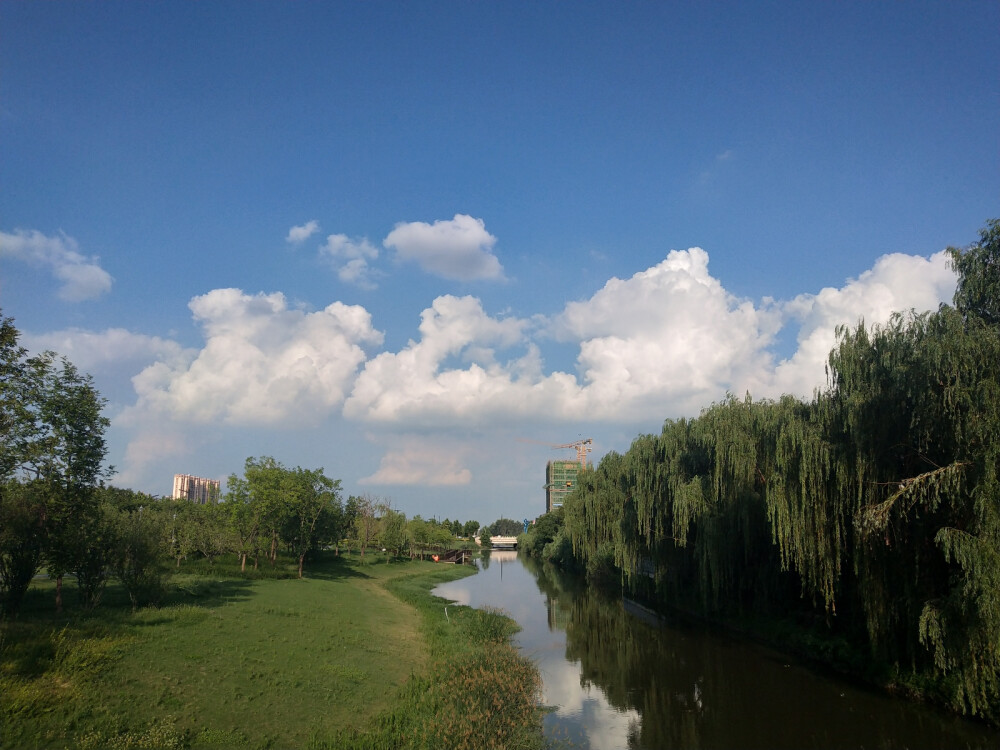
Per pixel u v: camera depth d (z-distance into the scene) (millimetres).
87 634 20672
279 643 25109
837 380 28422
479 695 19609
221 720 16625
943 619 21406
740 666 31750
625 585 61375
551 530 122812
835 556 28656
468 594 63594
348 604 40188
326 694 20219
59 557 23766
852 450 26953
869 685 26875
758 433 37156
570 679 30125
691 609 47375
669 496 46094
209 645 22688
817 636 32312
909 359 23844
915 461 25266
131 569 27359
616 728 22891
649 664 32812
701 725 23031
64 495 23234
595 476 69688
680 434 47594
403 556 100438
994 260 22875
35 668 16859
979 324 22484
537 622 46594
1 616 21406
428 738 17125
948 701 22750
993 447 20344
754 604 40812
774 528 30828
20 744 13305
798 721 23031
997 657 19875
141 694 16922
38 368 21719
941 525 23391
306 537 56094
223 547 51562
